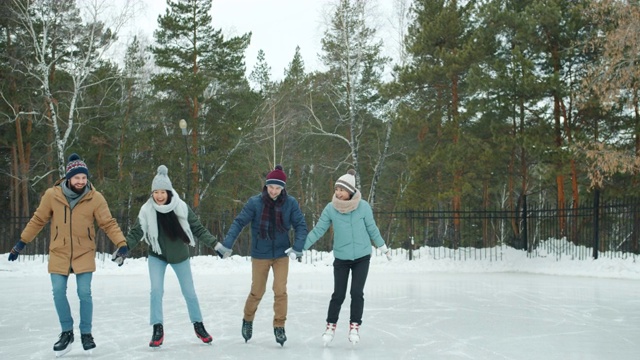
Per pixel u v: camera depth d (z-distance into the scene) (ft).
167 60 104.01
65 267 20.48
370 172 133.39
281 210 22.29
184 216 21.91
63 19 89.35
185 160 105.09
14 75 94.22
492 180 92.38
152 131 110.83
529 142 68.74
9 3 89.25
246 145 114.11
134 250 111.65
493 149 76.54
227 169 115.14
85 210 20.70
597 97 65.57
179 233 21.95
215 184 119.14
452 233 86.48
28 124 106.93
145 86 118.62
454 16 82.64
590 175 60.18
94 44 91.45
